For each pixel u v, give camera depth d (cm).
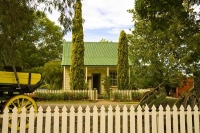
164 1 856
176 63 2153
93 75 2947
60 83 3422
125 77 2464
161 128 625
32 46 4003
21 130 584
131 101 2167
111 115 609
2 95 849
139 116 619
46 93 2170
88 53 3034
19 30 901
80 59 2403
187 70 2064
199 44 987
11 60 869
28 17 937
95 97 2253
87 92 2255
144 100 886
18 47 1035
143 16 930
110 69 2923
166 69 2188
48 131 587
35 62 4094
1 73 811
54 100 2177
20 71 880
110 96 2341
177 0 866
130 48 2409
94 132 603
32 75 853
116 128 609
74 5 955
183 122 631
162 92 877
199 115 655
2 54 941
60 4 935
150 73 2292
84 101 2152
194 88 827
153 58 2233
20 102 790
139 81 2392
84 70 2620
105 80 2539
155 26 973
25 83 841
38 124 588
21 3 898
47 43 4566
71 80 2406
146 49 2288
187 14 927
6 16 846
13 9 854
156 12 918
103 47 3175
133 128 612
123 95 2192
